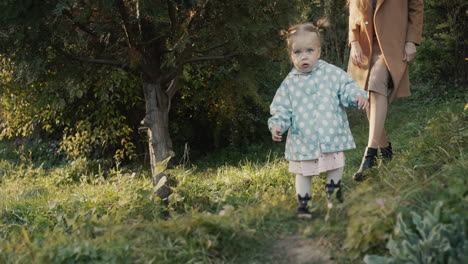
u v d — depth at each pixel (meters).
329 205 3.24
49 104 9.21
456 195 2.82
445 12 10.12
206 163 10.20
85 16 4.29
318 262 2.79
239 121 10.70
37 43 4.55
